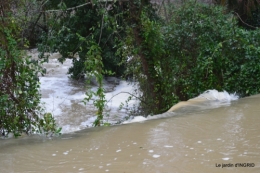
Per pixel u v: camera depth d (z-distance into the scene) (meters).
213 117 6.62
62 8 9.33
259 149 4.53
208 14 11.52
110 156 4.59
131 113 11.14
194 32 10.87
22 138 6.25
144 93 10.77
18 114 6.78
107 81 17.64
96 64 8.02
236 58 10.34
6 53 6.57
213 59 10.38
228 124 5.98
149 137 5.42
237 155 4.32
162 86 10.65
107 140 5.45
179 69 10.71
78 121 11.87
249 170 3.80
